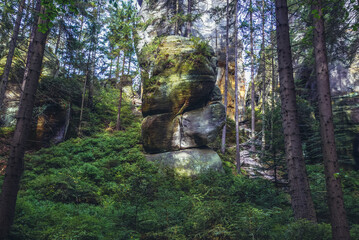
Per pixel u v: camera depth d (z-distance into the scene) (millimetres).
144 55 17938
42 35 6688
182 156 15062
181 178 13750
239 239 6391
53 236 5918
